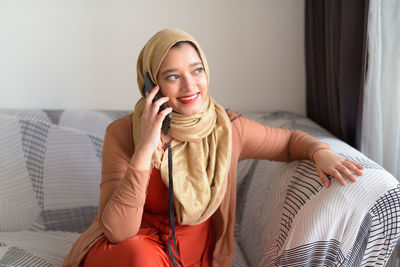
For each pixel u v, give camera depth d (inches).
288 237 51.0
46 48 82.9
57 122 77.9
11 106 85.4
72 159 75.6
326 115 78.9
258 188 68.3
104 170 52.4
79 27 82.4
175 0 82.6
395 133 58.3
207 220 56.5
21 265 53.9
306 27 81.7
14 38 81.8
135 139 51.8
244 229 69.2
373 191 48.1
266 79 87.8
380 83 58.4
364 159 54.5
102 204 49.6
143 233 53.4
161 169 51.3
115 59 84.7
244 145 59.4
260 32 85.2
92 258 48.6
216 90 88.0
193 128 51.9
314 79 81.0
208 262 56.7
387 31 56.7
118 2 81.8
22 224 73.6
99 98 86.7
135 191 46.5
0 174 74.0
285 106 89.7
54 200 74.4
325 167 51.9
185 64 49.3
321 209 48.9
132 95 87.0
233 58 86.4
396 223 47.3
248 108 89.3
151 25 83.5
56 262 58.2
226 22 84.4
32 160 74.9
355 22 61.5
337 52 68.0
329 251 48.9
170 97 50.4
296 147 59.4
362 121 62.1
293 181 56.9
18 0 80.0
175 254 51.7
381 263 48.9
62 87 85.4
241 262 63.2
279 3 83.8
